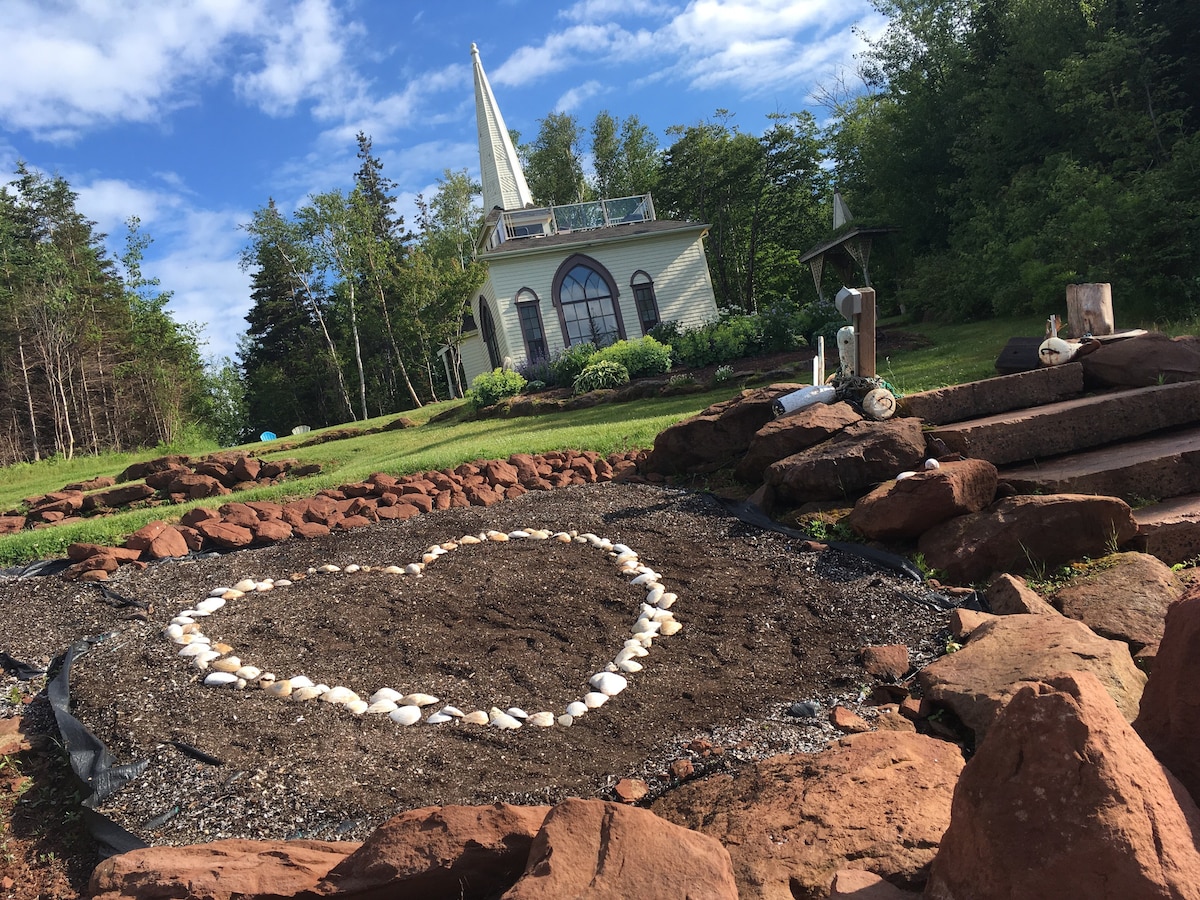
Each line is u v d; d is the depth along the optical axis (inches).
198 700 179.0
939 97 1077.8
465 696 180.7
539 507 322.3
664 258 1061.8
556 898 88.1
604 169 2074.3
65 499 555.5
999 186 905.5
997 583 193.3
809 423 293.1
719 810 119.9
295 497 425.4
